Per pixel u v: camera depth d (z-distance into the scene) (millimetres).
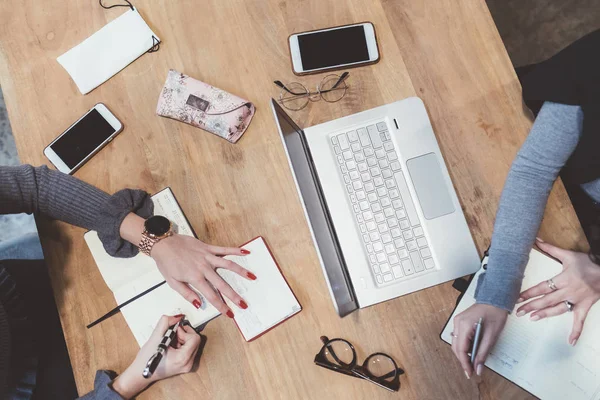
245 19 1128
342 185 1030
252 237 1062
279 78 1103
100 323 1050
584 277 945
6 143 1850
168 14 1144
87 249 1082
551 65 898
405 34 1083
